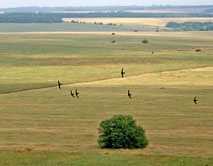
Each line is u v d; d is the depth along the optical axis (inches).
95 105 7770.7
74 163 3612.2
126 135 4466.0
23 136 5452.8
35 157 3917.3
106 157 3863.2
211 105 7632.9
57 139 5241.1
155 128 5940.0
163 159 3769.7
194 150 4436.5
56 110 7362.2
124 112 7140.8
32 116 6875.0
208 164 3570.4
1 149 4436.5
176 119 6569.9
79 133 5659.5
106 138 4498.0
